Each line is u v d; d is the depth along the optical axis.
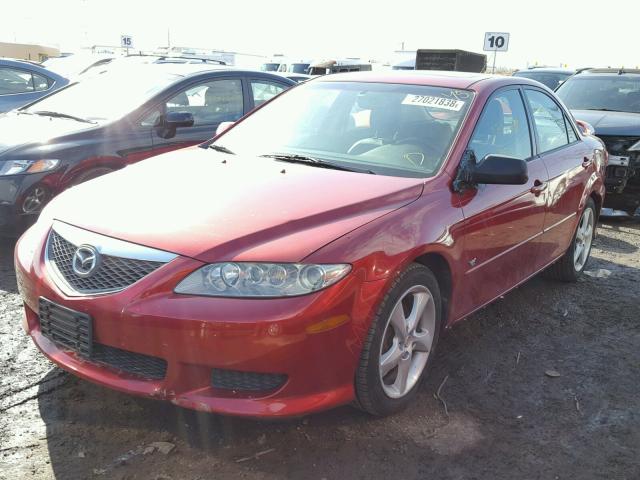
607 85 9.12
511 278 4.13
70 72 12.09
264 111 4.51
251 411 2.62
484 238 3.60
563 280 5.37
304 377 2.66
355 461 2.80
